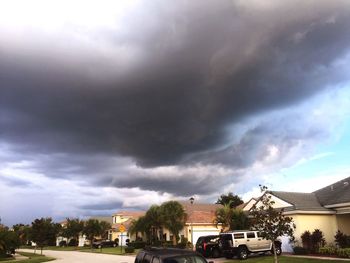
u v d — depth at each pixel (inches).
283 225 749.9
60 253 2272.4
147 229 2078.0
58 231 3806.6
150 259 496.7
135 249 2054.6
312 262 930.7
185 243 1788.9
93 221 3314.5
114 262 1289.4
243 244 1155.3
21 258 1908.2
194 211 2060.8
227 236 1173.7
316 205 1304.1
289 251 1253.7
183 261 462.3
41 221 2347.4
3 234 2066.9
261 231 759.7
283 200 1306.6
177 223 1920.5
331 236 1274.6
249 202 2053.4
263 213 764.6
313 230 1251.8
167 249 509.7
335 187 1390.3
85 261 1381.6
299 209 1238.3
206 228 1943.9
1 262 1515.7
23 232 3700.8
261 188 809.5
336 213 1273.4
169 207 1969.7
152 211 2048.5
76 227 3713.1
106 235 3499.0
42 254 2198.6
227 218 1716.3
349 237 1157.7
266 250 1184.2
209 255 1264.8
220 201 3496.6
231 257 1206.9
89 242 3580.2
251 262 1041.5
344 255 1045.8
